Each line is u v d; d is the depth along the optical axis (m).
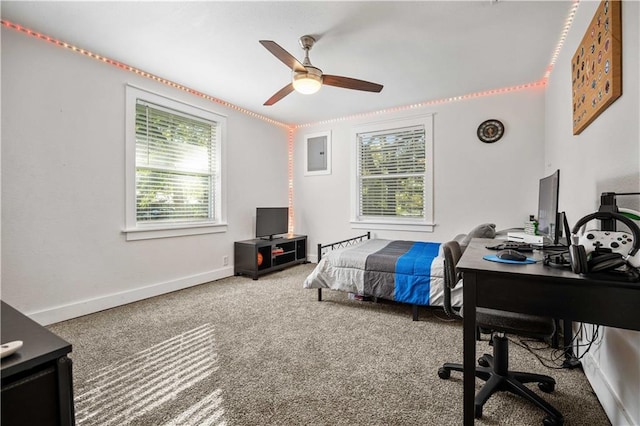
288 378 1.76
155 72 3.20
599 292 1.02
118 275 3.01
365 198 4.79
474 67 3.10
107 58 2.89
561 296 1.07
